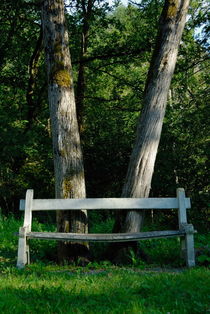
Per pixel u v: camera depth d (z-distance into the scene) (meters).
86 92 16.83
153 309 3.21
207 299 3.46
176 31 6.25
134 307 3.20
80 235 5.44
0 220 9.10
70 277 4.50
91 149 13.32
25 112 14.63
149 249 6.89
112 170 13.20
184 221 5.77
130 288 3.85
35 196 13.97
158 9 14.39
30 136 12.04
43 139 13.84
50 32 6.10
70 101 6.09
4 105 14.70
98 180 13.39
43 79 14.63
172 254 6.26
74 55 15.05
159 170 11.48
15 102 15.05
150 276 4.45
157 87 6.18
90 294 3.68
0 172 13.29
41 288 3.75
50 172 13.82
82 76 14.42
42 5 6.18
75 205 5.80
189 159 11.45
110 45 14.37
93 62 16.06
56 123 6.04
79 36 14.91
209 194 11.21
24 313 3.17
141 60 14.90
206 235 8.55
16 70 14.91
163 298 3.54
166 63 6.21
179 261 5.66
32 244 6.78
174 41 6.24
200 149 11.65
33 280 4.32
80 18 14.36
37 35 15.58
